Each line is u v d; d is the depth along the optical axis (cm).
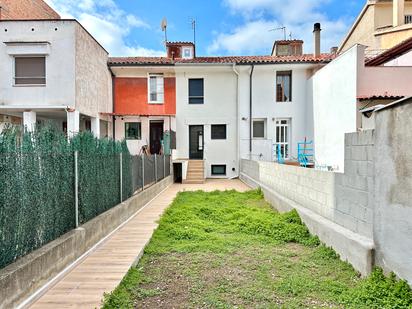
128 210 831
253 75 1991
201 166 1897
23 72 1542
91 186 631
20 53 1512
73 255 489
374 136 436
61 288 410
